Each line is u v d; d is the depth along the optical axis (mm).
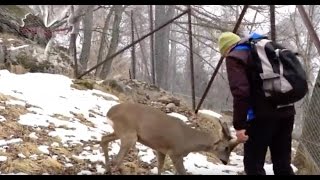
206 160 7469
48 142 6930
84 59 20266
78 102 9766
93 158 6629
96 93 10844
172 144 5855
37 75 11078
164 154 6094
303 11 5375
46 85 10375
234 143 6008
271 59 4980
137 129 5906
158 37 22125
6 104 8266
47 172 5910
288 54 5023
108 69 20625
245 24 16734
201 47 29328
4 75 10453
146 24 27375
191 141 5953
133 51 16250
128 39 27531
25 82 10234
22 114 7973
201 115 11031
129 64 27984
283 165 5434
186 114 11031
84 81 11289
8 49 11781
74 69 13102
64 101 9523
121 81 13102
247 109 4965
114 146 7234
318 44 5230
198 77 30094
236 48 5105
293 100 5023
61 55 13352
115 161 5941
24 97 9094
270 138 5215
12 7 13805
